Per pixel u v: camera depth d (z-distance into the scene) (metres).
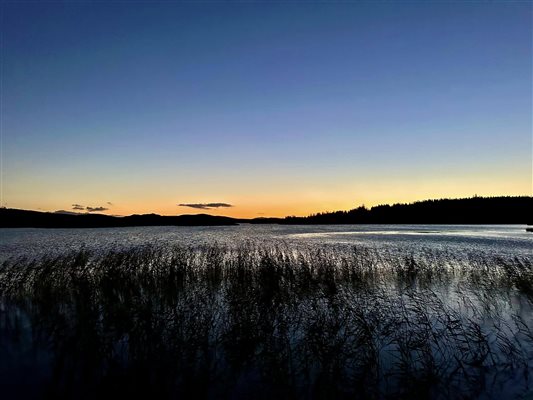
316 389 7.75
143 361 8.56
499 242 46.25
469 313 12.58
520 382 7.85
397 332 10.33
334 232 84.12
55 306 13.90
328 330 9.88
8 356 9.16
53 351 9.38
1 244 45.94
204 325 10.37
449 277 19.42
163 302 13.13
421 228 112.62
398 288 16.78
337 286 16.66
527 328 10.69
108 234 77.12
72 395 7.60
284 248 35.84
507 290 16.02
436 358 9.04
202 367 8.56
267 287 15.54
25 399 7.39
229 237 61.28
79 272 20.25
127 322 10.41
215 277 18.77
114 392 7.72
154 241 48.75
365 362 8.57
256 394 7.66
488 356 9.08
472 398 7.35
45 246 41.50
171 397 7.60
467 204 178.50
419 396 7.44
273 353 8.74
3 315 13.04
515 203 164.88
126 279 17.77
